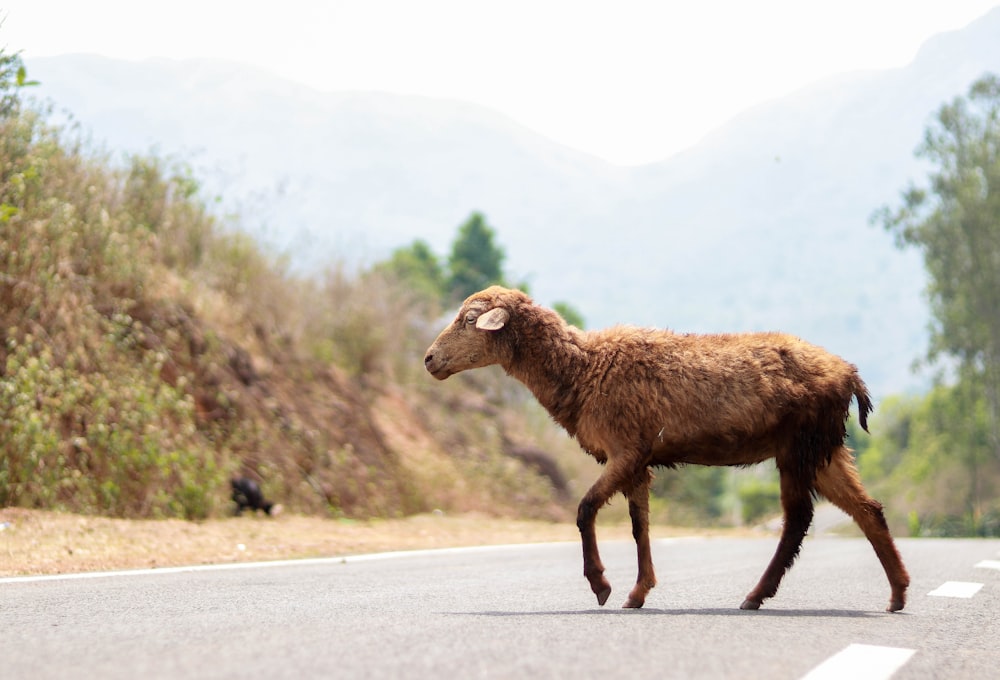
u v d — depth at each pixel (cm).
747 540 2552
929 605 975
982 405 6750
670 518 4247
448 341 1053
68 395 1912
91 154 2384
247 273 2798
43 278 1978
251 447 2398
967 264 6388
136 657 586
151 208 2561
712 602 992
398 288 3472
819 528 4925
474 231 7781
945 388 6912
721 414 956
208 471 2123
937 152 6438
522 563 1530
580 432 1002
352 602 922
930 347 6569
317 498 2450
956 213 6338
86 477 1897
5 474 1744
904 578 940
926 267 6525
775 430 969
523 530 2700
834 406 976
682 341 995
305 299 3009
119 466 1950
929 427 7375
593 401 984
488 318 1016
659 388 964
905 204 6519
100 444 1942
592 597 1021
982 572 1380
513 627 727
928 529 6619
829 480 982
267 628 716
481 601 952
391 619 777
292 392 2714
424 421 3319
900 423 9975
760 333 1013
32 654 600
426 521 2664
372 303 3253
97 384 2045
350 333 3144
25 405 1833
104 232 2206
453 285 7094
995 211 6259
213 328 2527
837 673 575
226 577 1217
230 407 2402
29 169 1978
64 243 2056
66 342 2039
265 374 2661
